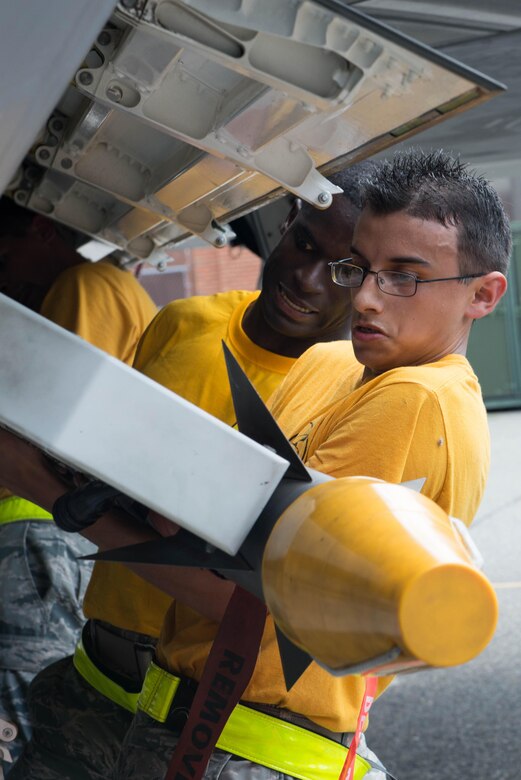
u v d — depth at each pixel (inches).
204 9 41.5
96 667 84.3
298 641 36.4
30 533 107.0
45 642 105.7
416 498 35.9
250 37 43.1
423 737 183.5
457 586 31.9
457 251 57.9
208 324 89.2
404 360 60.1
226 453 39.0
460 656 32.3
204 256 637.9
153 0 42.3
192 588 58.2
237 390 42.4
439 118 45.9
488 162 163.3
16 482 57.1
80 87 50.9
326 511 35.7
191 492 38.9
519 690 201.0
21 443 56.6
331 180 80.1
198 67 49.9
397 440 55.9
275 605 37.0
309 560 35.1
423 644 31.9
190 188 69.8
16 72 35.9
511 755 174.6
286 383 73.1
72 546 109.4
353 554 33.6
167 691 66.1
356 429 56.8
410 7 114.8
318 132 51.5
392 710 195.6
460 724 188.1
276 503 39.4
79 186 94.6
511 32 121.3
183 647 66.1
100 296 111.0
